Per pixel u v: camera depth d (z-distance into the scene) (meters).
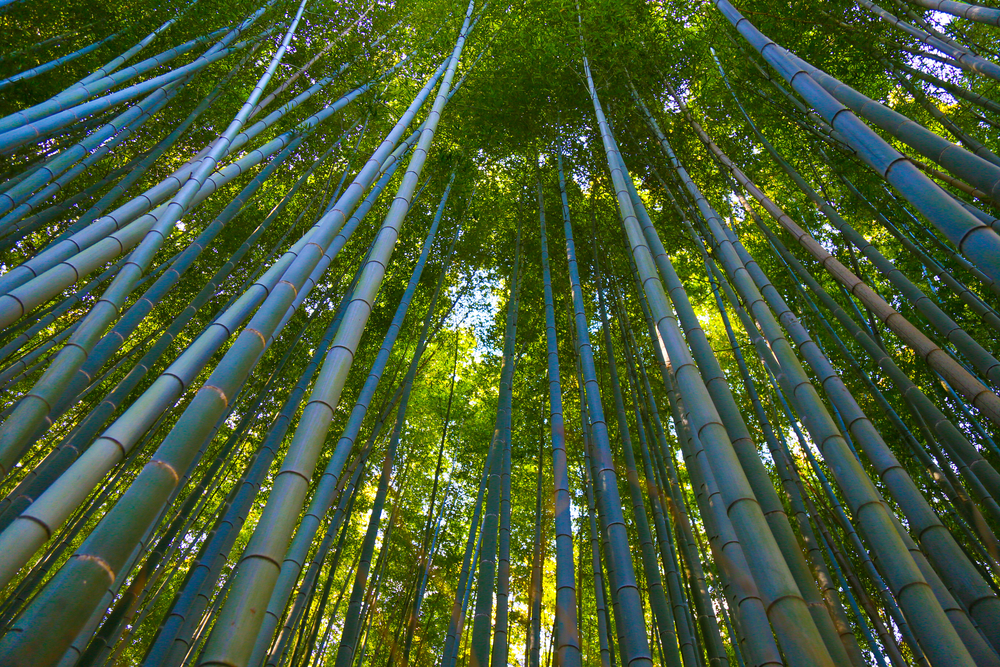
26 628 1.21
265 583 1.50
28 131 3.28
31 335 4.29
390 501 7.50
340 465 3.32
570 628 2.59
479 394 8.30
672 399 4.06
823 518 5.19
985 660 2.15
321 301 5.74
